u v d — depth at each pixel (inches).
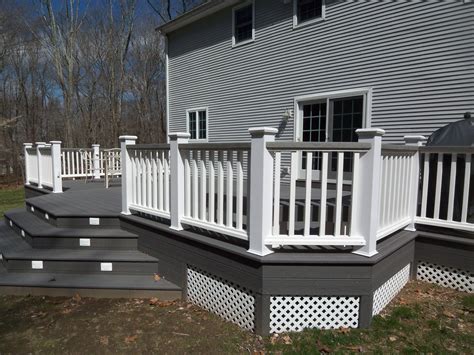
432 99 207.3
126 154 162.6
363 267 105.0
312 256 106.0
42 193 267.4
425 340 102.6
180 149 131.4
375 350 97.7
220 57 353.4
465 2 192.1
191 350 99.9
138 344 103.0
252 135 103.4
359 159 104.3
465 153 129.6
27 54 755.4
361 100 240.7
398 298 131.3
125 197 165.9
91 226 171.2
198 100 385.7
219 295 122.0
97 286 136.0
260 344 103.2
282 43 290.0
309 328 109.8
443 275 140.6
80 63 802.8
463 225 131.6
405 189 140.7
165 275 143.0
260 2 307.3
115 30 804.6
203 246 123.3
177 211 134.0
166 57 427.2
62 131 818.8
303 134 281.0
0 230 208.4
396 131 223.6
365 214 105.0
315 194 205.8
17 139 757.9
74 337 107.0
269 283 104.9
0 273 150.8
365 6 233.6
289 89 286.8
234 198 179.5
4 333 109.6
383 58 226.8
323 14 257.8
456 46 196.9
